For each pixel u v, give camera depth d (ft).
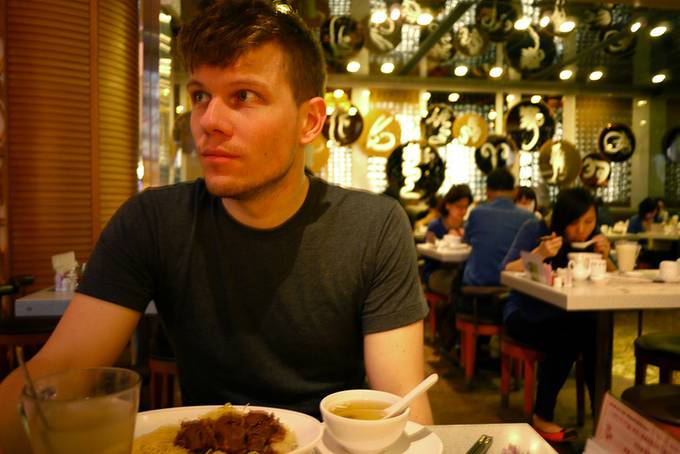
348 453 2.62
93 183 11.85
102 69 11.89
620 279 9.21
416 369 3.54
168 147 14.34
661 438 2.20
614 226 26.30
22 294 11.18
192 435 2.45
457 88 28.91
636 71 26.78
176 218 3.64
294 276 3.58
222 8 3.00
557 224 9.71
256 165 3.00
